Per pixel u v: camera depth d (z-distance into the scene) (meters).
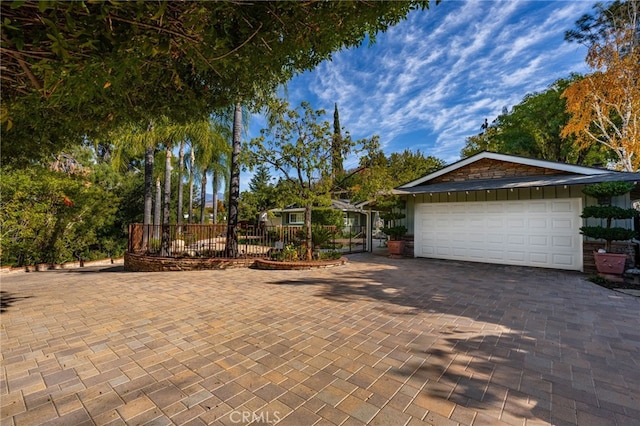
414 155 25.81
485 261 9.51
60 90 1.78
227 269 8.74
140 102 2.91
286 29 2.19
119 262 13.97
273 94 8.20
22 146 3.46
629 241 7.24
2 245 10.61
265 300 5.14
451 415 2.09
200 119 3.71
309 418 2.06
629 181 6.61
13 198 10.79
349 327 3.84
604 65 13.75
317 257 9.66
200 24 1.85
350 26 2.31
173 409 2.15
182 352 3.11
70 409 2.14
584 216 7.10
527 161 9.00
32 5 1.43
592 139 15.49
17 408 2.14
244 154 9.19
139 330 3.73
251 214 21.53
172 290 5.95
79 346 3.25
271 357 2.99
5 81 1.91
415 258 10.89
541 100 18.45
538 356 3.01
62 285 6.66
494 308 4.65
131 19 1.62
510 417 2.07
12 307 4.76
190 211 17.94
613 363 2.86
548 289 5.93
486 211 9.52
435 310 4.55
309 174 9.19
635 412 2.13
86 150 15.09
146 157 11.80
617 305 4.81
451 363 2.87
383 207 12.05
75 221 12.54
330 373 2.68
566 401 2.26
